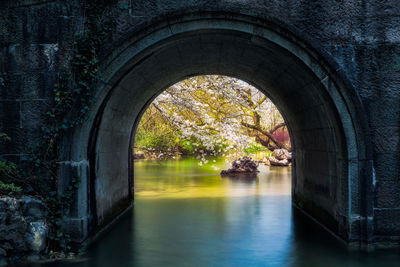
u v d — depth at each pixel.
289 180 16.56
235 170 19.17
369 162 6.03
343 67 6.12
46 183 5.95
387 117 6.14
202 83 14.67
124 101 7.93
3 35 6.07
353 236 6.14
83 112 5.82
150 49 5.96
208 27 5.85
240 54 7.48
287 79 7.52
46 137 5.92
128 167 10.35
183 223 8.19
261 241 6.77
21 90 6.04
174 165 25.47
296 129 9.44
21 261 5.55
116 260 5.72
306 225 7.94
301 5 6.06
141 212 9.41
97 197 7.03
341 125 6.09
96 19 5.89
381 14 6.13
